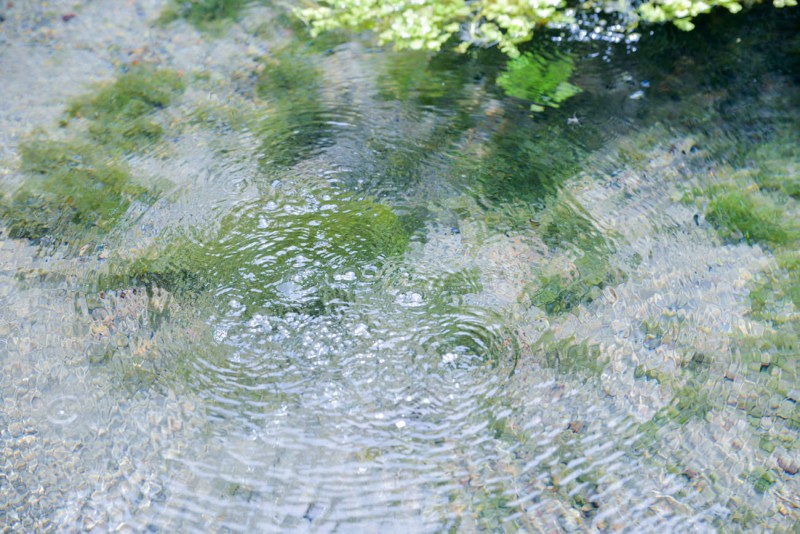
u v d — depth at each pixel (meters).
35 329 1.88
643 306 1.89
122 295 1.91
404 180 2.04
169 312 1.90
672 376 1.83
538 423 1.80
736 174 2.02
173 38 2.27
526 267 1.93
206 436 1.80
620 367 1.84
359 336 1.87
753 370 1.83
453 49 2.23
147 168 2.06
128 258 1.95
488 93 2.16
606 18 2.22
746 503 1.75
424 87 2.17
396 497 1.76
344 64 2.22
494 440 1.79
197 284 1.92
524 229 1.97
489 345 1.86
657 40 2.21
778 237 1.94
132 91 2.18
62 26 2.30
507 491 1.76
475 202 2.01
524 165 2.05
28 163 2.06
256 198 2.02
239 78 2.20
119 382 1.84
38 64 2.23
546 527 1.74
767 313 1.88
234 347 1.87
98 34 2.28
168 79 2.20
